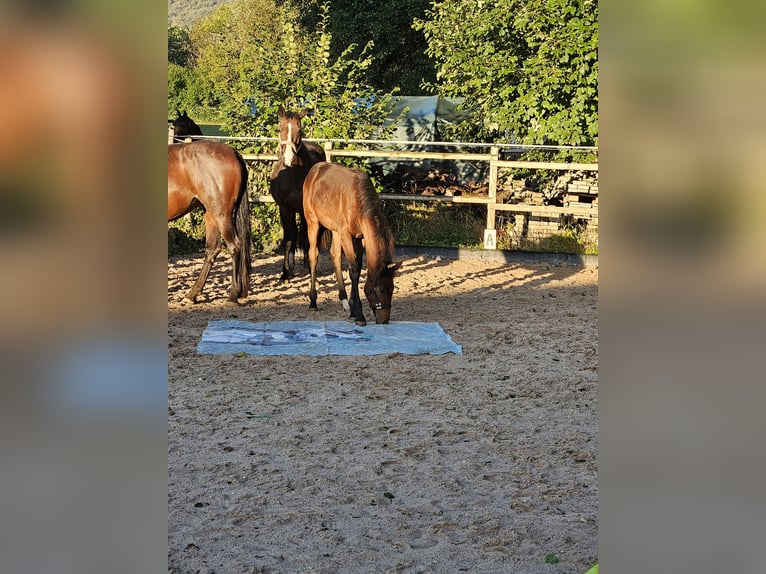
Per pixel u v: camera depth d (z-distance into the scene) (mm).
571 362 7152
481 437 5207
